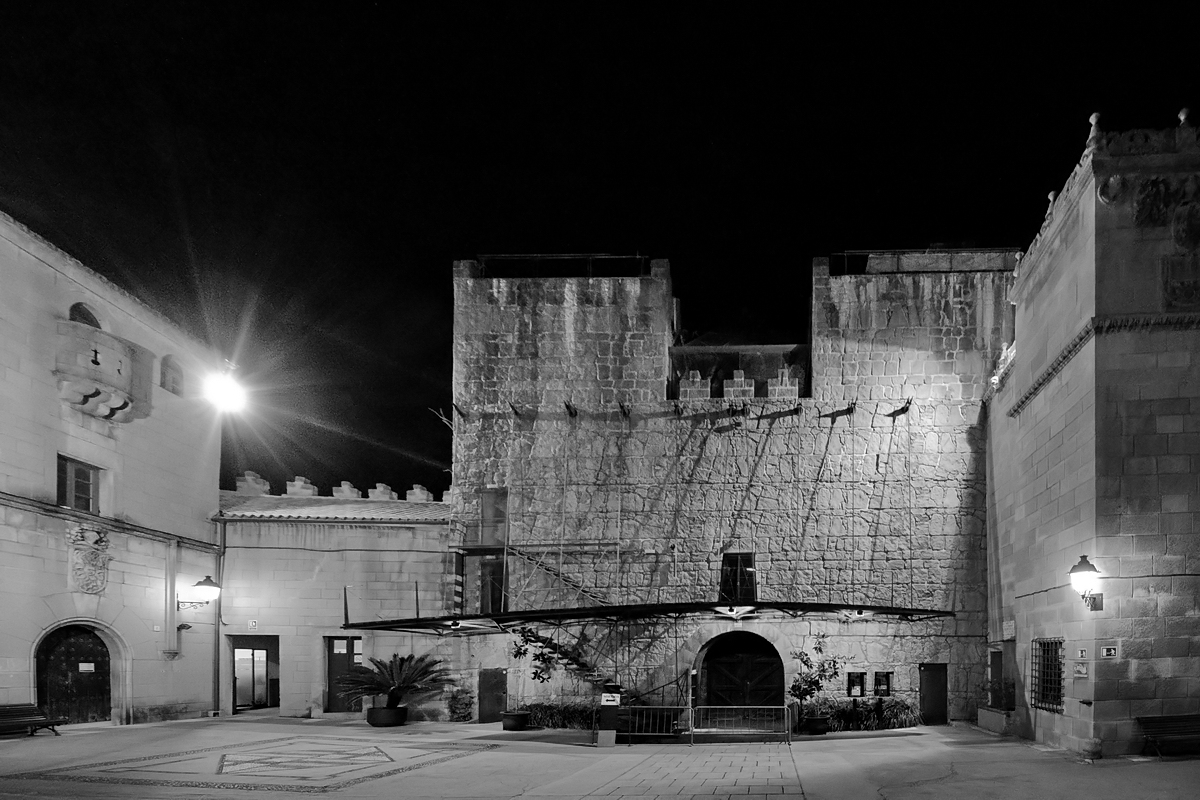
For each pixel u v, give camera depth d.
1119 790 12.55
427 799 12.99
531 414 26.97
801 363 28.81
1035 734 18.86
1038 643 19.11
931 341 26.05
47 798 13.06
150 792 13.52
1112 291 16.23
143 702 23.73
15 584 19.78
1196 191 16.12
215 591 25.61
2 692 19.31
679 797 12.88
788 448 26.05
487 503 26.80
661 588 25.77
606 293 27.33
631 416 26.69
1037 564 19.48
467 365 27.33
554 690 25.64
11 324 20.06
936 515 25.28
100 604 22.31
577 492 26.47
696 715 25.41
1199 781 13.07
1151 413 15.96
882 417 25.86
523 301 27.45
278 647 28.70
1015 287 21.58
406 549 27.72
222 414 28.81
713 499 26.06
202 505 27.30
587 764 16.78
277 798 13.11
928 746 18.58
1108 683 15.48
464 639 26.88
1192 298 15.96
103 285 23.12
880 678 24.83
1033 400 20.08
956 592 24.92
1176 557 15.60
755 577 25.53
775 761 16.78
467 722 25.98
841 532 25.48
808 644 25.08
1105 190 16.39
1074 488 17.09
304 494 30.56
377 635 27.25
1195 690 15.32
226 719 25.53
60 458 21.81
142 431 24.59
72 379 21.50
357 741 20.56
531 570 26.22
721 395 27.91
